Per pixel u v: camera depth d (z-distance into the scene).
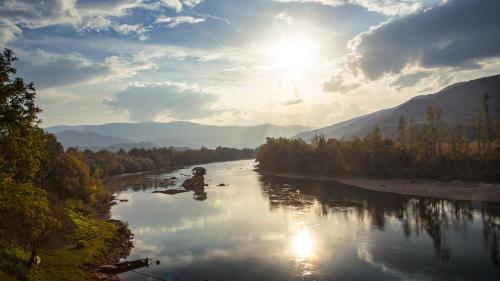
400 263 59.38
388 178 171.50
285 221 91.69
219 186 173.75
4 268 41.91
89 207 105.44
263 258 63.72
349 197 128.25
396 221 88.69
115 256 65.94
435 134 179.75
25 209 36.84
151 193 157.38
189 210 113.12
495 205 104.56
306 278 54.16
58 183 97.62
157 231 86.38
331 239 74.00
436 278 53.09
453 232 76.81
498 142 153.25
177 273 57.69
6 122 32.34
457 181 143.62
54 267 52.81
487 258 60.38
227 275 56.34
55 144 116.56
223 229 85.75
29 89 33.72
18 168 35.97
